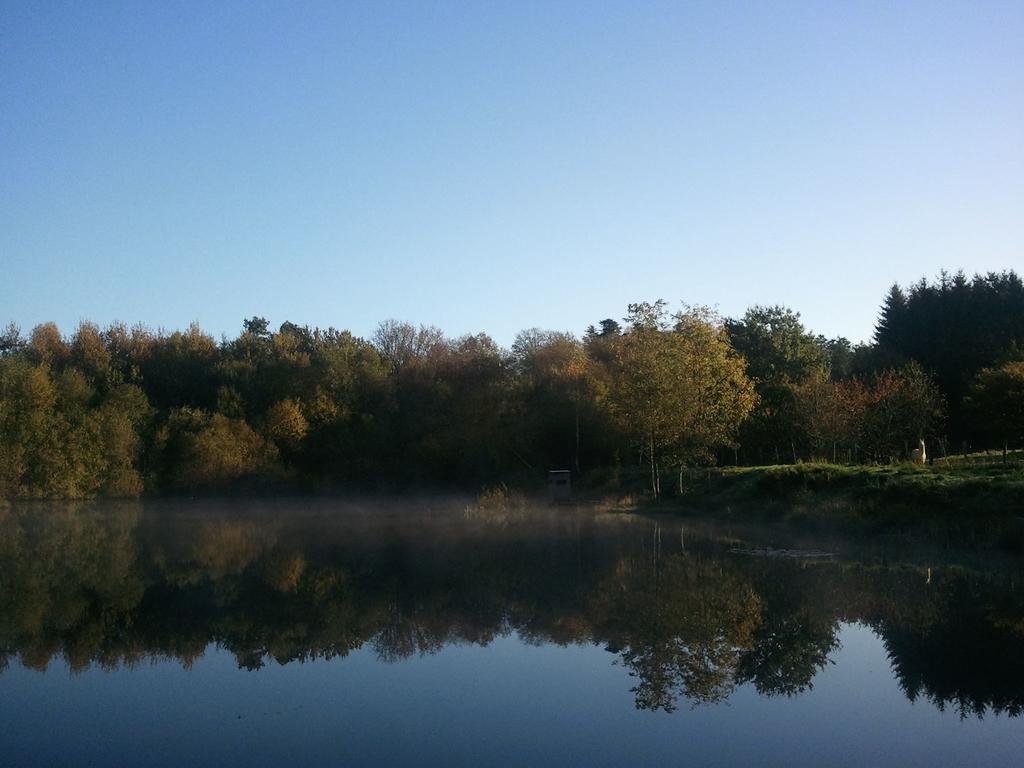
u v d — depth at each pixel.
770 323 78.00
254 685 14.02
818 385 48.94
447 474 63.38
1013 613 17.78
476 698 13.05
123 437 62.97
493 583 23.44
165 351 75.88
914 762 10.21
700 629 17.22
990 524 25.95
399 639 17.09
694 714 12.09
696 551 28.53
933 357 59.69
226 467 62.38
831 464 39.94
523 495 54.59
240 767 10.41
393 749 10.90
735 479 44.84
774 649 15.52
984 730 11.26
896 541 28.05
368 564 28.08
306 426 65.88
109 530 42.31
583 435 60.28
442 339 75.38
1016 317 59.59
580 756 10.52
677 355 47.16
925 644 15.53
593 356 71.75
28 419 60.59
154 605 21.27
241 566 28.31
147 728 11.93
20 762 10.69
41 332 74.94
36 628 18.66
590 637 16.86
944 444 49.22
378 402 67.94
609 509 47.56
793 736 11.12
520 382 65.44
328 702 13.00
